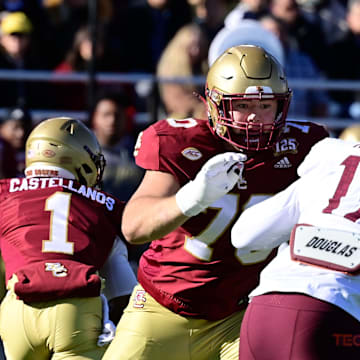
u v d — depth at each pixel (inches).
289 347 405.1
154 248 491.2
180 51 1014.4
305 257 412.2
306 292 406.3
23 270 503.2
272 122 466.0
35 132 556.7
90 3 959.0
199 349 487.5
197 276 477.1
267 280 422.9
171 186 466.3
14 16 1024.9
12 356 510.3
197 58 1013.8
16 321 504.7
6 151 878.4
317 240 413.7
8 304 515.5
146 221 431.5
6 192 545.3
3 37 1026.1
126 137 934.4
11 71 997.2
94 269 509.0
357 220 413.7
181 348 485.7
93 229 529.0
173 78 971.9
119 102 883.4
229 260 475.2
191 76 1012.5
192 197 415.8
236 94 459.5
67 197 535.8
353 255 405.4
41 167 549.0
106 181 847.7
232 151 478.3
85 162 555.2
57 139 550.0
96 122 880.9
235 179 412.5
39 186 542.9
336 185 424.8
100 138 879.1
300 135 487.5
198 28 1032.8
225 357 484.7
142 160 471.8
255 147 468.4
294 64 1031.0
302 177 438.6
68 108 1029.2
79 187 544.7
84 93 1026.7
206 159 471.2
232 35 871.1
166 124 480.1
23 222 526.9
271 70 465.4
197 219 468.8
